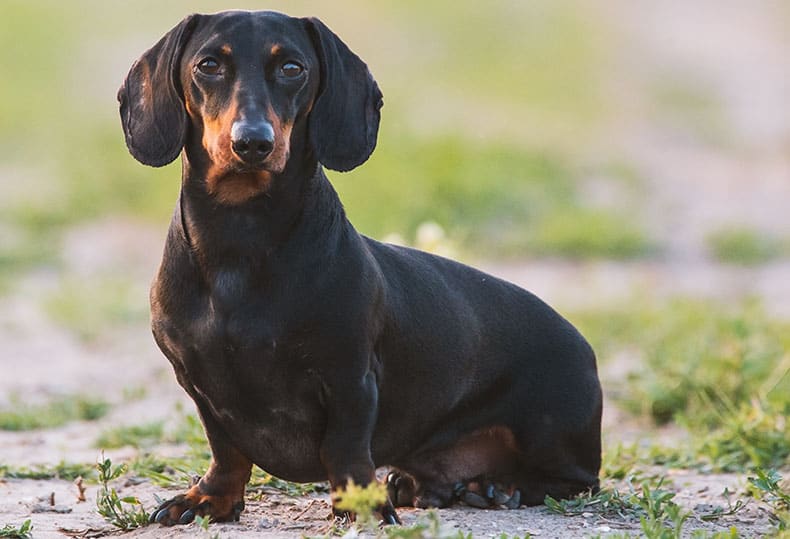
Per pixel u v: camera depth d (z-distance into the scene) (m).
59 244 22.59
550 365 8.47
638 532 7.80
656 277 20.67
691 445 10.69
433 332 7.91
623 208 25.22
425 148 26.86
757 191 27.06
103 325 17.19
